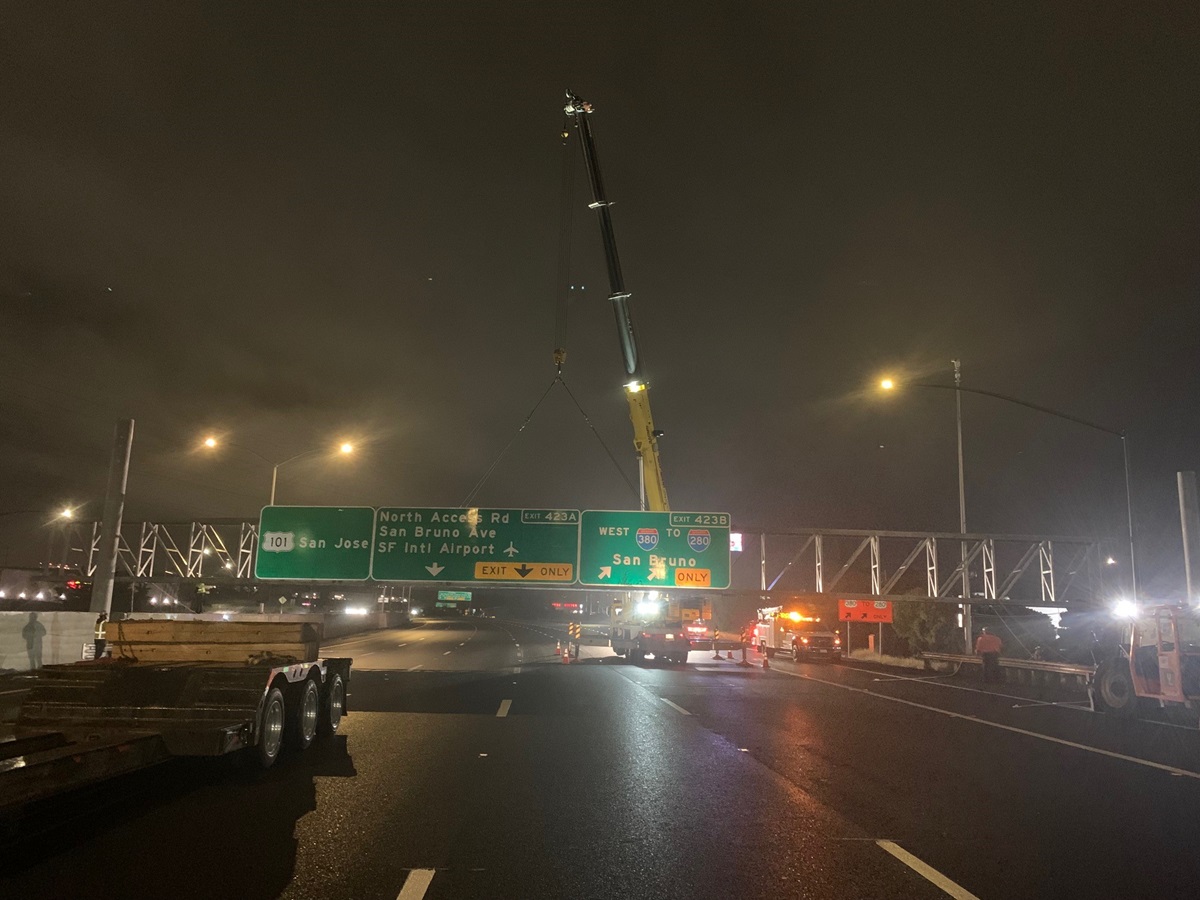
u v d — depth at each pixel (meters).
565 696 21.64
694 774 11.57
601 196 34.94
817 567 34.00
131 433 25.72
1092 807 9.83
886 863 7.53
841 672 33.72
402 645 51.72
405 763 12.14
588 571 32.12
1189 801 10.19
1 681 19.28
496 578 32.19
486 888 6.76
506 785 10.71
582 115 35.28
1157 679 18.38
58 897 6.41
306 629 12.73
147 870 7.09
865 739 15.11
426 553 32.41
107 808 9.34
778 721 17.42
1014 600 34.03
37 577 47.41
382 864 7.34
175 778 10.97
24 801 7.56
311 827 8.55
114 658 12.09
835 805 9.81
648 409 34.53
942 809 9.66
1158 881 7.05
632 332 34.59
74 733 10.01
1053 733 16.39
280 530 32.88
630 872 7.20
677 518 32.41
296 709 12.68
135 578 33.94
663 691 23.38
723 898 6.59
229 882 6.80
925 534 34.53
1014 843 8.22
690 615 44.06
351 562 32.50
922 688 26.53
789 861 7.57
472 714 17.83
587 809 9.47
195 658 12.04
